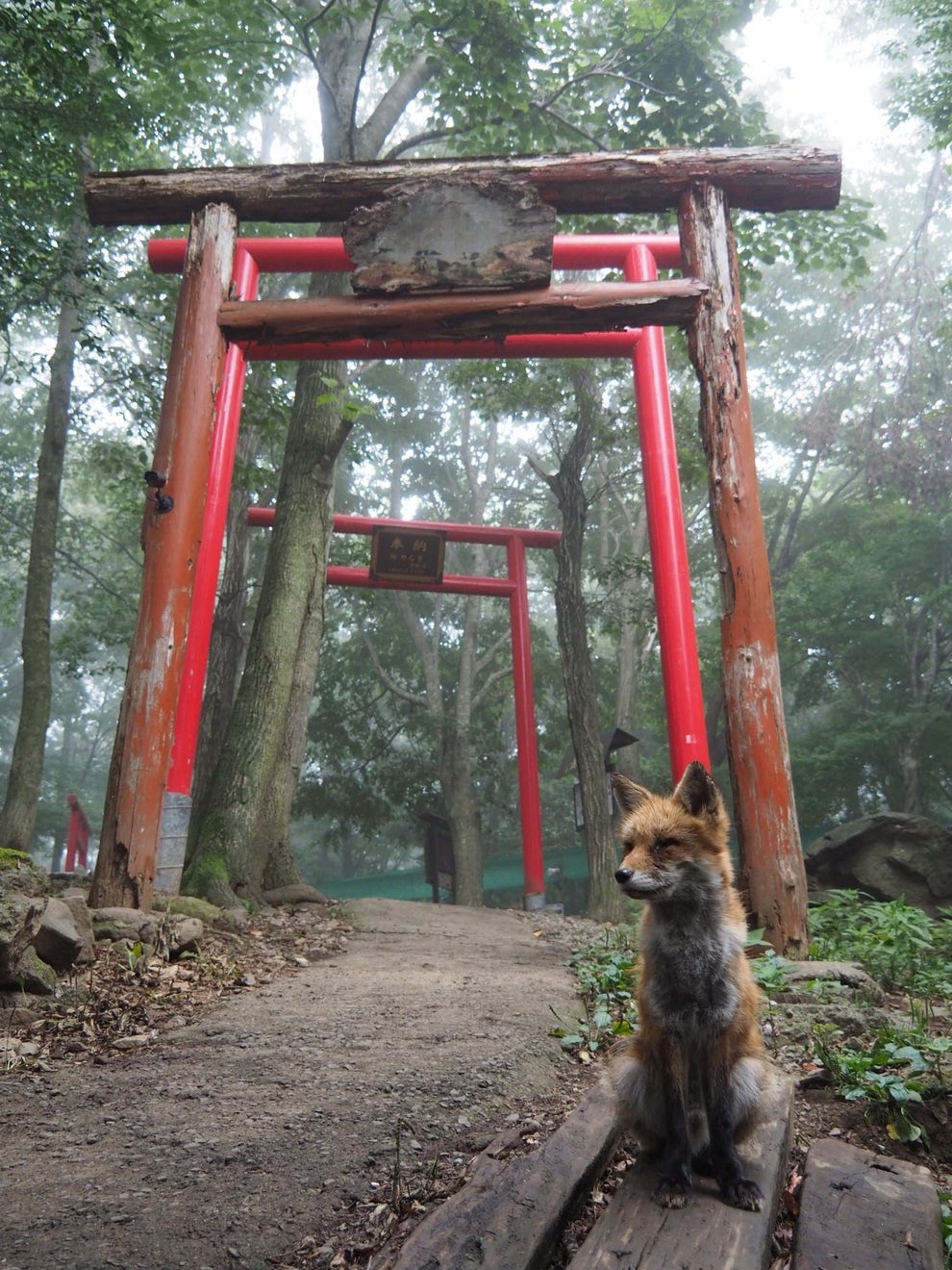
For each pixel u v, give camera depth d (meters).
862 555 29.58
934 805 35.50
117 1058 5.09
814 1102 4.57
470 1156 3.75
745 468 9.16
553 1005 6.35
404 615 32.22
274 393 19.94
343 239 9.67
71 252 17.14
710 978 3.15
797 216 18.03
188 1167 3.59
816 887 14.64
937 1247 2.83
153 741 8.66
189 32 17.30
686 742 10.77
